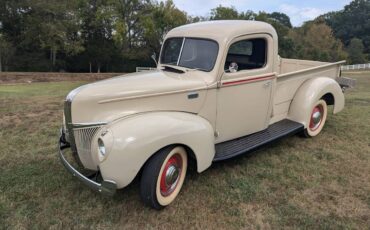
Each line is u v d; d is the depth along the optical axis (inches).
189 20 1752.0
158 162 123.7
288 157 183.2
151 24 1514.5
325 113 219.5
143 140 119.0
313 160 179.9
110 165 117.4
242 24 164.4
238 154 154.3
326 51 2527.1
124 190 144.8
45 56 1462.8
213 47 155.4
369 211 133.3
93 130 129.6
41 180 153.4
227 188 148.7
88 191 143.8
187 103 146.8
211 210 132.6
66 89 465.7
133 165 117.6
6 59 1282.0
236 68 158.6
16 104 317.7
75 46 1355.8
